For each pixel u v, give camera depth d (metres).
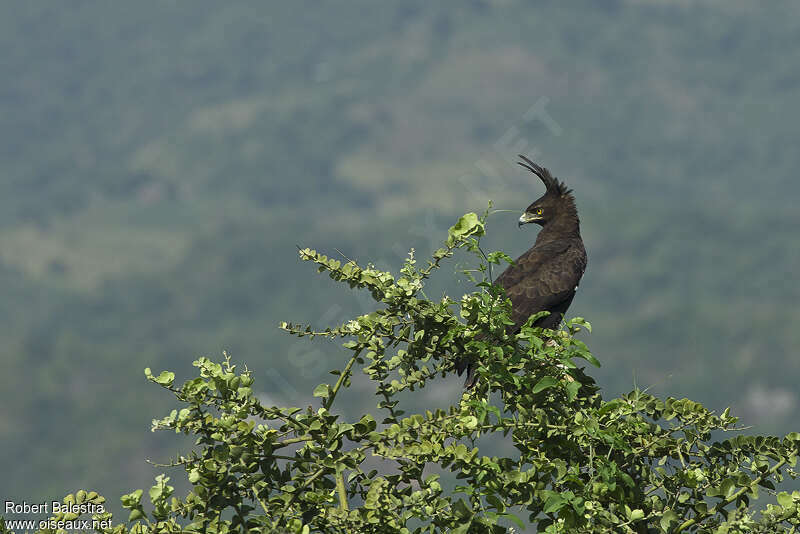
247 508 17.98
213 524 17.64
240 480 18.00
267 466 18.22
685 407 20.06
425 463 18.58
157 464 17.95
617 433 19.59
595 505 18.58
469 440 19.03
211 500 17.89
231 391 17.97
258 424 18.31
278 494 18.33
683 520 19.88
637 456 20.05
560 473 19.00
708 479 19.94
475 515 18.06
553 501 18.50
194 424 17.95
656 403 20.27
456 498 18.81
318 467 18.42
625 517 19.05
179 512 17.81
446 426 18.80
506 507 19.05
